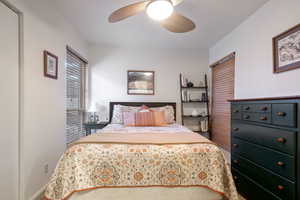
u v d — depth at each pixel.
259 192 1.47
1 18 1.35
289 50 1.65
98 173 1.38
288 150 1.18
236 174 1.84
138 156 1.42
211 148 1.51
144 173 1.41
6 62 1.40
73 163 1.37
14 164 1.48
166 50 3.62
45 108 1.89
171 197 1.42
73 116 2.89
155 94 3.60
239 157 1.78
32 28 1.67
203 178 1.43
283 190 1.22
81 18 2.37
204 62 3.67
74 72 2.92
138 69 3.55
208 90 3.67
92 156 1.40
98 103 3.29
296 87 1.59
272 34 1.88
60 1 1.97
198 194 1.44
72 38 2.61
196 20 2.38
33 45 1.68
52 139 2.04
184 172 1.43
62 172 1.38
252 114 1.57
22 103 1.54
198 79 3.67
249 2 1.96
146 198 1.40
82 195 1.37
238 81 2.56
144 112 2.82
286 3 1.69
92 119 3.37
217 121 3.35
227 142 2.97
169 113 3.22
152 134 1.92
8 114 1.42
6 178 1.40
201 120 3.67
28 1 1.61
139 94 3.55
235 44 2.64
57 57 2.15
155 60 3.60
